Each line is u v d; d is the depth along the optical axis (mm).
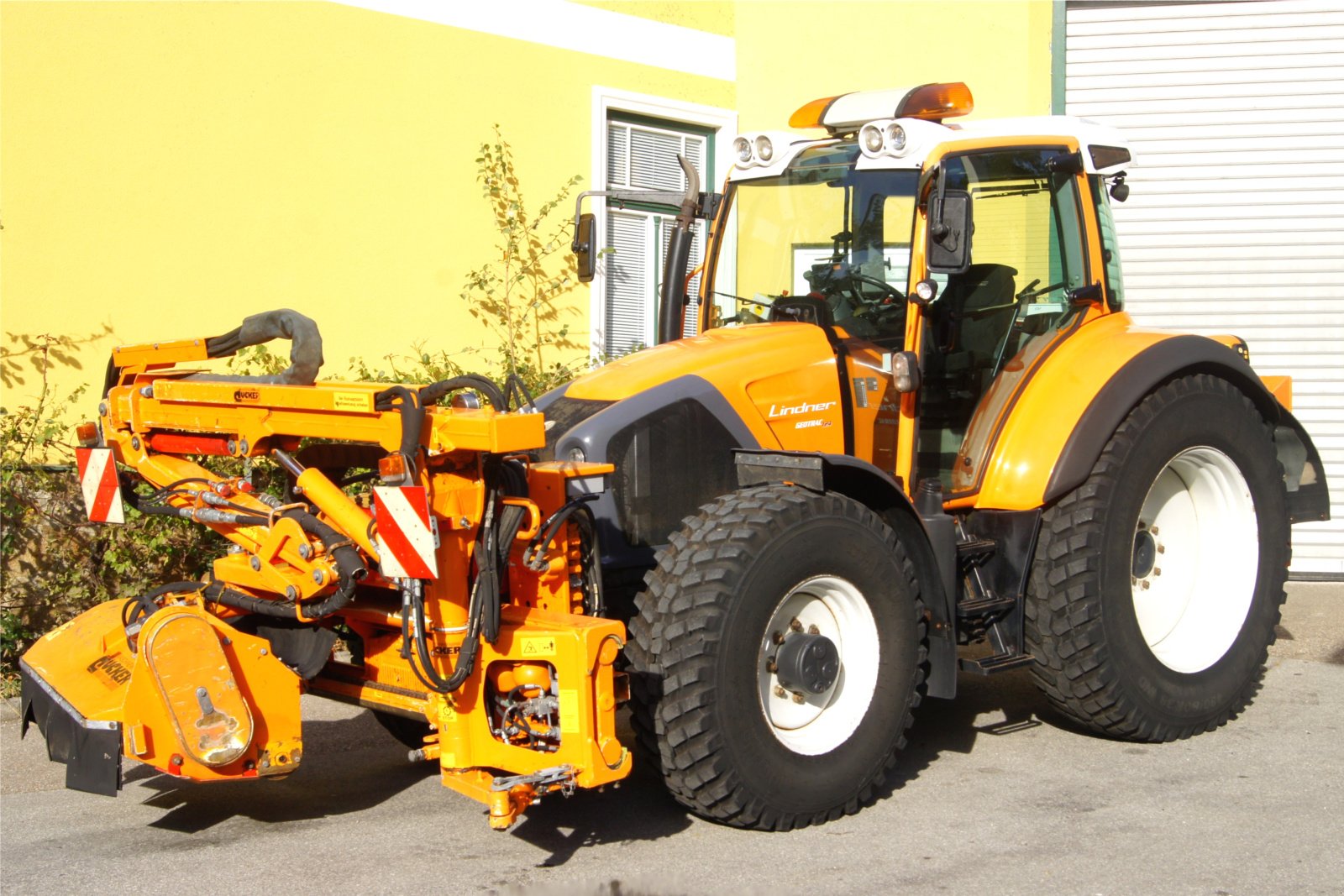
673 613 3725
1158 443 4809
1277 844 3783
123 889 3535
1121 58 8641
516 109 7961
